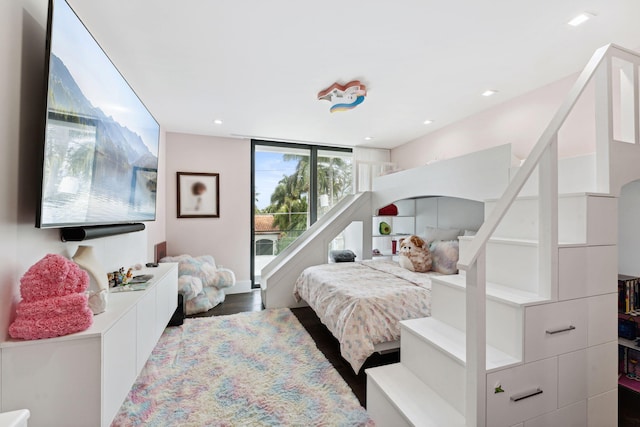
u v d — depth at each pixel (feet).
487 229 3.68
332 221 12.87
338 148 16.24
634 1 5.06
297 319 10.19
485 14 5.41
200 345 7.96
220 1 5.04
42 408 3.60
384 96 9.22
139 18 5.46
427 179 10.21
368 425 4.88
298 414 5.17
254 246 14.61
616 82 6.92
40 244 4.33
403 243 10.31
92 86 5.00
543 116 8.54
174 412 5.22
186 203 13.17
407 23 5.66
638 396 5.85
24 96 4.06
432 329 4.77
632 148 5.19
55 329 3.62
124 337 4.58
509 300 4.00
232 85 8.35
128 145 6.71
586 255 4.45
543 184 4.19
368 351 6.07
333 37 6.12
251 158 14.48
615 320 4.68
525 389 3.85
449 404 4.00
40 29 4.44
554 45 6.44
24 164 4.03
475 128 10.87
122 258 7.40
